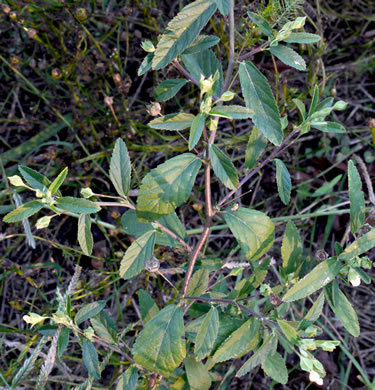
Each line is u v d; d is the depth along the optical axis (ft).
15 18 8.93
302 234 9.86
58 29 9.77
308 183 10.02
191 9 3.91
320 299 4.87
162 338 4.92
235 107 4.20
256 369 8.64
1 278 9.39
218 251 9.67
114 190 9.91
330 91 10.06
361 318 9.36
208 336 4.88
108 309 9.17
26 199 9.69
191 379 6.06
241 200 10.17
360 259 4.62
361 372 8.25
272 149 9.71
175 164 4.37
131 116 9.73
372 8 11.03
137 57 10.54
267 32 4.38
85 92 10.07
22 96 10.62
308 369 4.35
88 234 4.69
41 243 9.61
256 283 5.82
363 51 10.89
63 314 5.11
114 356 8.08
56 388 8.55
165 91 4.99
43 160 10.02
